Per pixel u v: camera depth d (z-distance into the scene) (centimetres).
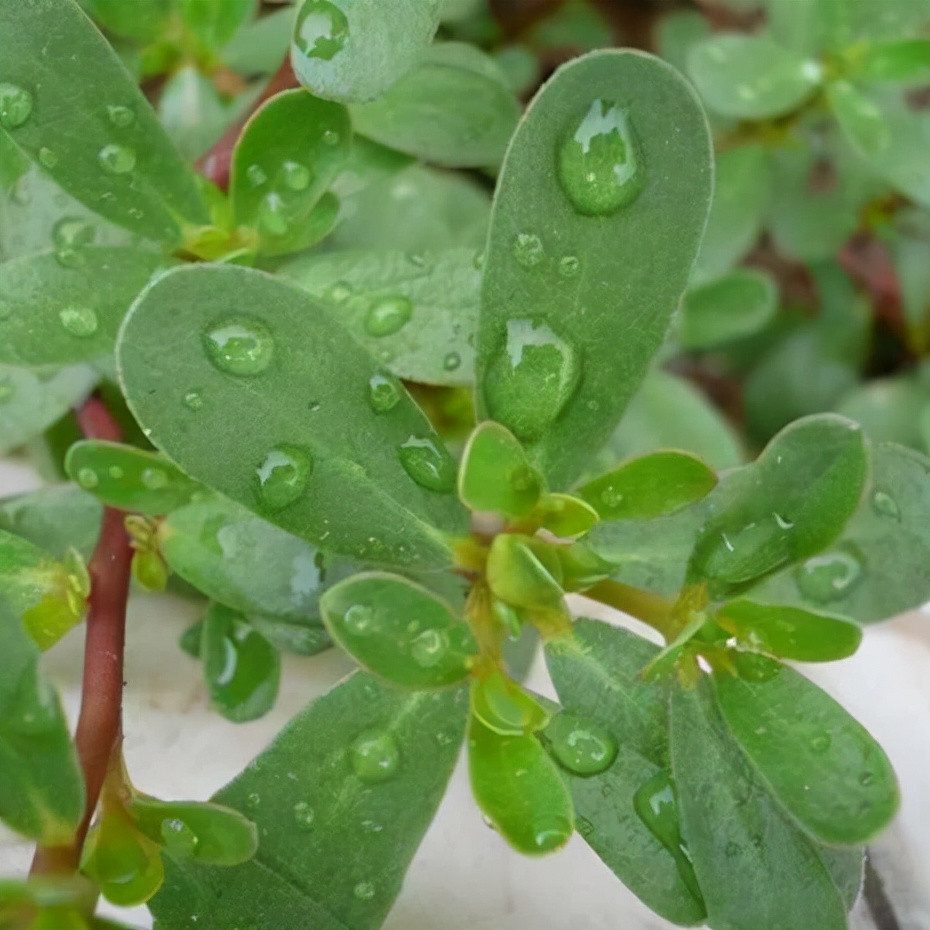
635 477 29
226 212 31
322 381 29
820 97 36
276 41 34
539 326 29
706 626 29
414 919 30
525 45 39
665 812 29
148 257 30
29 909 28
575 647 29
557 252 29
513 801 28
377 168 32
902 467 30
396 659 28
